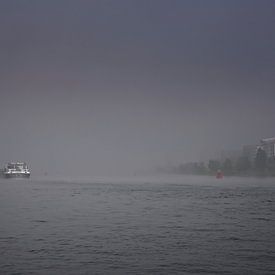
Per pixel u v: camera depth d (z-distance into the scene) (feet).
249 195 324.19
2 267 103.09
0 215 208.13
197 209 228.43
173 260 108.88
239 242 131.54
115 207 246.47
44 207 249.75
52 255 114.73
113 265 104.58
